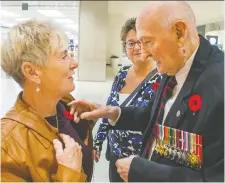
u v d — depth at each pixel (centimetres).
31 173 80
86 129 101
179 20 73
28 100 86
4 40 82
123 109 106
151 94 108
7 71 84
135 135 111
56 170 83
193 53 78
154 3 74
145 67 113
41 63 81
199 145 72
